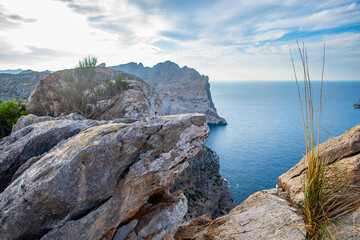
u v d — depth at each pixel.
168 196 8.12
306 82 3.41
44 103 21.09
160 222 6.85
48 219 4.87
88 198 5.18
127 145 5.72
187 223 8.52
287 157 91.00
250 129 152.12
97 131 5.68
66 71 19.16
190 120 6.56
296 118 197.38
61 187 4.78
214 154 47.25
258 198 7.61
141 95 23.14
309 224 4.34
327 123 114.50
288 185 7.11
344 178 4.56
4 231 4.50
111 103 20.80
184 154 6.71
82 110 17.88
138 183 6.26
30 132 7.98
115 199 5.68
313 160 4.31
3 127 19.81
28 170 5.54
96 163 5.28
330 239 3.65
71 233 4.94
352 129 6.09
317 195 4.39
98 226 5.43
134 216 7.03
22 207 4.62
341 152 5.71
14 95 75.56
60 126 7.96
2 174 6.86
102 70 29.00
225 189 44.81
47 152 6.82
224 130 149.75
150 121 6.23
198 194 38.75
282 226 5.48
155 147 6.11
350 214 4.37
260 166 82.06
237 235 6.04
